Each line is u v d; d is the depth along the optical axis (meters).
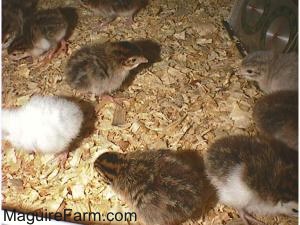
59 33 0.32
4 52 0.33
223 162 0.23
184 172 0.23
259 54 0.29
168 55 0.32
